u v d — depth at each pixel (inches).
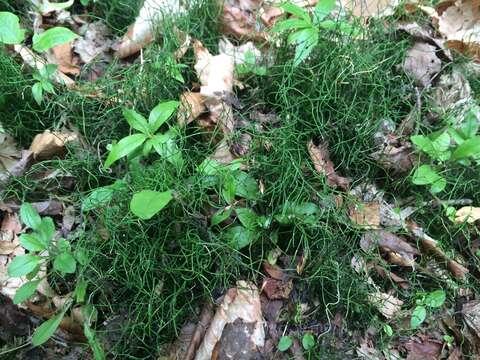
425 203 19.6
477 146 17.7
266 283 17.4
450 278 18.3
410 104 21.5
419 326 17.6
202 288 17.2
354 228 18.0
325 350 16.7
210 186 17.5
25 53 21.0
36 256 15.4
